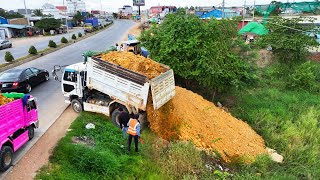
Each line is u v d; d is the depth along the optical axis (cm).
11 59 2512
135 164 977
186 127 1227
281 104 1773
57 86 1781
